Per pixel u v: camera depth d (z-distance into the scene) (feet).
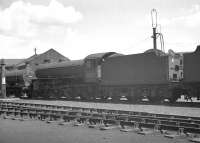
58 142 42.45
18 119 67.41
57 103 111.75
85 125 56.90
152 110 78.07
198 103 95.30
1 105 97.45
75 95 136.05
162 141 41.73
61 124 58.70
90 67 127.65
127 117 59.00
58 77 145.79
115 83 118.52
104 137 45.11
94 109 76.13
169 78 99.40
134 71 111.45
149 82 105.91
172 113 70.69
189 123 49.55
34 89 159.22
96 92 126.21
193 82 93.40
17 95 163.02
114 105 96.32
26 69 162.61
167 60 100.01
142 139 43.21
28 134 48.85
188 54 95.96
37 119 67.51
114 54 126.41
